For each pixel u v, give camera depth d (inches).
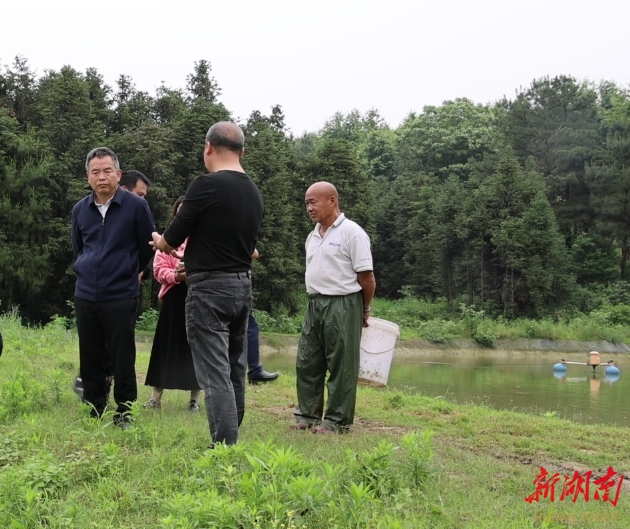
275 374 313.1
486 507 145.5
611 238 1689.2
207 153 181.3
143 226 209.5
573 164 1827.0
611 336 1247.5
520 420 275.1
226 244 170.4
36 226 1083.9
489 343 1159.0
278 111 1662.2
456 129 2529.5
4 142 1099.3
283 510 119.3
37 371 311.9
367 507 131.9
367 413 274.5
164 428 197.2
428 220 1686.8
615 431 261.0
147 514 132.3
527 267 1393.9
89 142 1160.2
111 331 205.8
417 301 1566.2
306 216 1528.1
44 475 141.9
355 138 3395.7
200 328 169.6
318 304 234.4
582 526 139.6
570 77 2068.2
